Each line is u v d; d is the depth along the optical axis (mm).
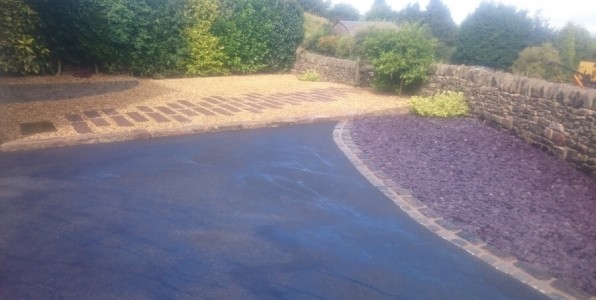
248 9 16359
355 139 7727
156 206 4578
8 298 2992
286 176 5695
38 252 3596
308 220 4430
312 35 19531
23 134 6945
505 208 4867
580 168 6242
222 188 5172
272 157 6488
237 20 16234
